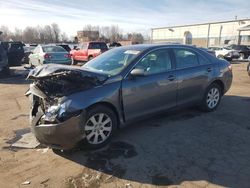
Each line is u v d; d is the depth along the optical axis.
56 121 4.07
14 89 10.20
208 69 6.16
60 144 4.16
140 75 4.73
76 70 4.28
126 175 3.77
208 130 5.28
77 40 77.12
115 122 4.72
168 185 3.54
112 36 81.81
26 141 4.98
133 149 4.52
